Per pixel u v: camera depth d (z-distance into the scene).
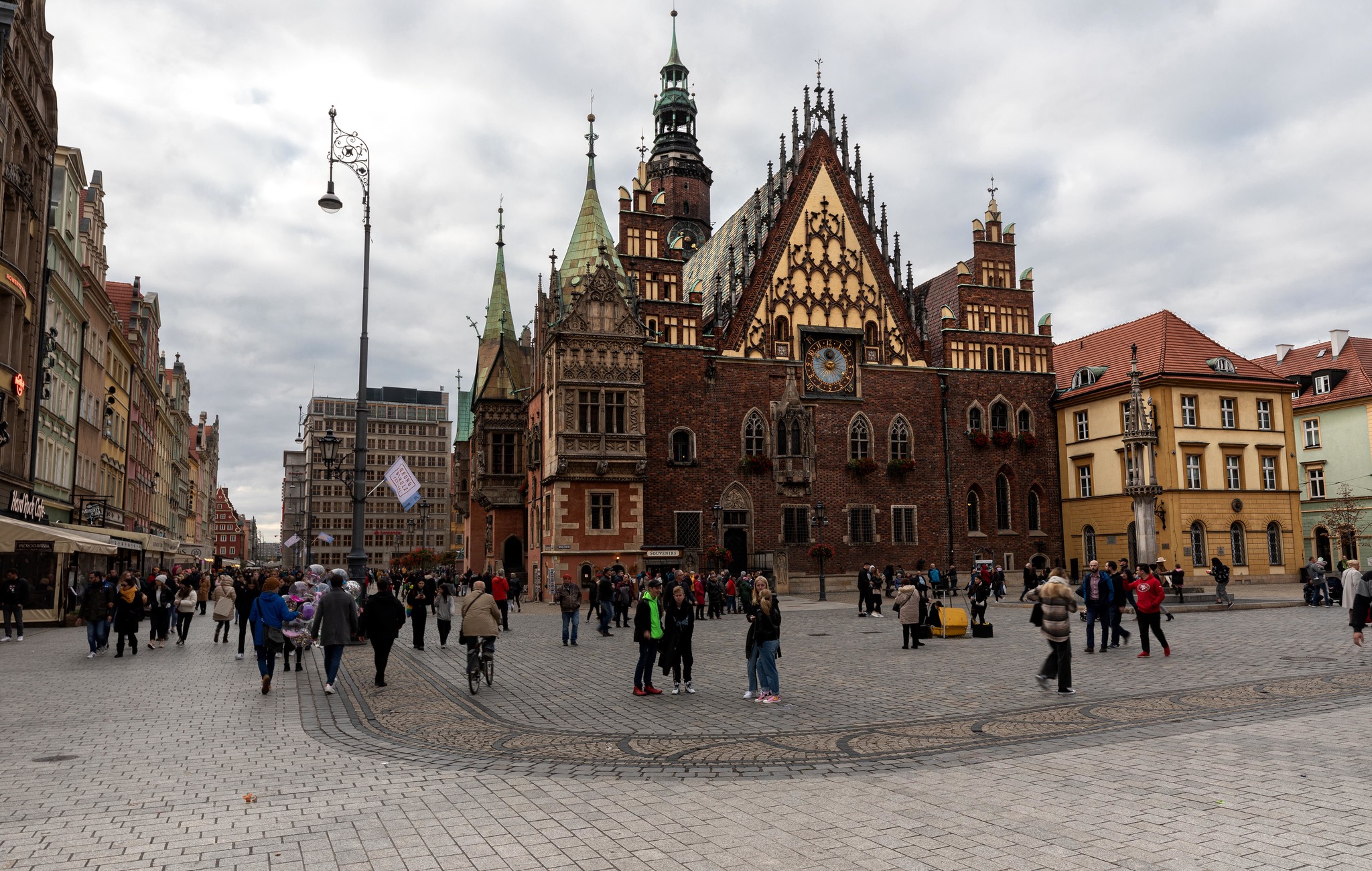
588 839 7.64
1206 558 55.75
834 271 59.28
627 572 50.47
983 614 27.83
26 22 37.03
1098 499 59.31
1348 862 6.64
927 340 60.78
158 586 27.55
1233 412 58.25
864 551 56.94
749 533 54.81
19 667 21.94
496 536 63.19
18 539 29.16
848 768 10.27
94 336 52.31
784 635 28.53
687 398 54.56
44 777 10.13
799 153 60.03
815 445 56.91
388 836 7.76
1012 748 11.07
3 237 34.97
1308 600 37.12
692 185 82.00
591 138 57.78
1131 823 7.71
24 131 36.88
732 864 6.96
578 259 55.53
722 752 11.46
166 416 88.06
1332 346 68.69
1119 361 61.00
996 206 63.66
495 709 15.32
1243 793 8.56
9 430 36.22
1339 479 65.19
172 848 7.46
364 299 28.36
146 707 15.53
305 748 11.87
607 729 13.34
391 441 188.25
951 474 59.50
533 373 64.25
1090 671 18.89
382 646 18.28
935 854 7.09
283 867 6.98
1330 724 11.95
